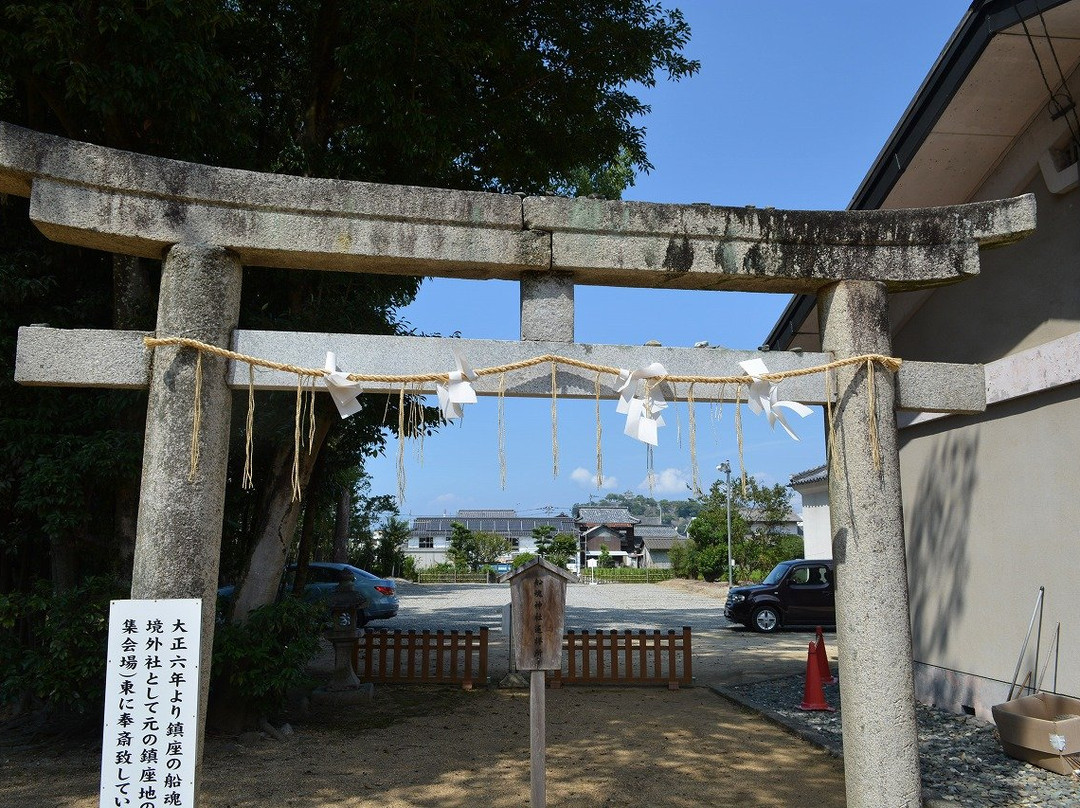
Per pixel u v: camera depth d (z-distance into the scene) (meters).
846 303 4.72
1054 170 6.79
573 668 10.57
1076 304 6.64
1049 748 6.09
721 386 4.50
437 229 4.40
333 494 11.92
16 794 5.80
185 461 4.00
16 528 7.86
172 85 6.66
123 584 6.99
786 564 18.03
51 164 4.02
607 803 5.71
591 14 9.80
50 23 6.05
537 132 10.16
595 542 61.06
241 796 5.88
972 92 6.70
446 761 6.87
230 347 4.21
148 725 3.71
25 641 8.11
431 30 7.95
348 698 9.31
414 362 4.29
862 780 4.31
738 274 4.64
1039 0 5.79
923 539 8.65
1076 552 6.52
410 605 24.75
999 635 7.39
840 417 4.63
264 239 4.25
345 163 8.90
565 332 4.51
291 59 9.55
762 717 8.58
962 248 4.82
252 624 7.25
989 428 7.62
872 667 4.37
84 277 8.27
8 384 6.86
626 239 4.57
